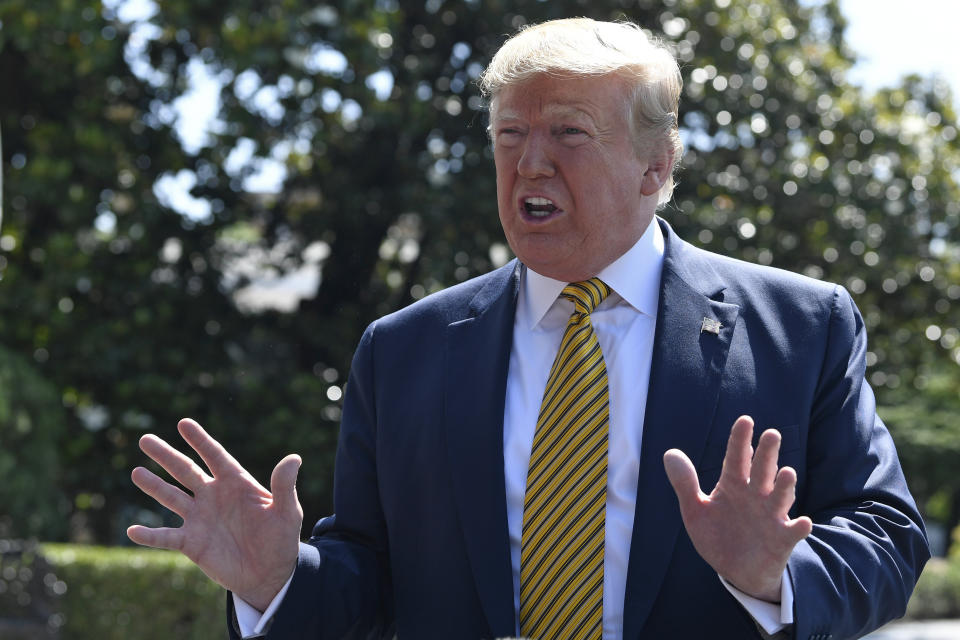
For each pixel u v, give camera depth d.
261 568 3.63
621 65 3.73
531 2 17.31
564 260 3.84
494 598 3.69
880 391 20.41
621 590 3.64
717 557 3.21
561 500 3.71
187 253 17.67
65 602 14.34
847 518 3.65
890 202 19.00
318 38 16.25
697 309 3.87
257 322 18.06
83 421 16.88
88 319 16.94
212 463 3.62
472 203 16.48
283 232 18.44
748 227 17.38
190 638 14.52
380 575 4.10
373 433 4.18
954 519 47.81
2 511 14.65
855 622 3.43
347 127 17.36
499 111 3.82
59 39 16.17
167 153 17.16
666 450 3.67
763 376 3.78
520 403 3.92
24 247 17.08
